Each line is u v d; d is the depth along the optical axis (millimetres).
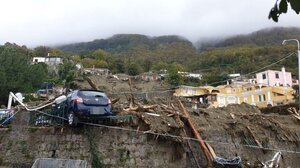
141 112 15594
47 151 14430
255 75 70938
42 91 41719
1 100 40250
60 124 15062
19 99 18141
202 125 17906
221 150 17312
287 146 21047
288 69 66812
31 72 46688
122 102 18391
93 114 13945
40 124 15648
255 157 18516
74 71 53125
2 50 46375
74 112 14023
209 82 61875
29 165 14258
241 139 18672
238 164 15469
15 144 14891
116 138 14445
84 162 8891
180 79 52531
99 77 34125
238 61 71875
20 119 15469
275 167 17641
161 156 14461
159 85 36562
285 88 54688
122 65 79938
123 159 14148
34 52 89375
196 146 16297
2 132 15297
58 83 50719
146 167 14156
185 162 14836
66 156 14172
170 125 15055
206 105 30719
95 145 14203
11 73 43125
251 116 21297
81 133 14453
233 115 20719
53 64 77375
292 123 23797
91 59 88188
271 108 33469
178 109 18156
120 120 14828
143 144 14453
